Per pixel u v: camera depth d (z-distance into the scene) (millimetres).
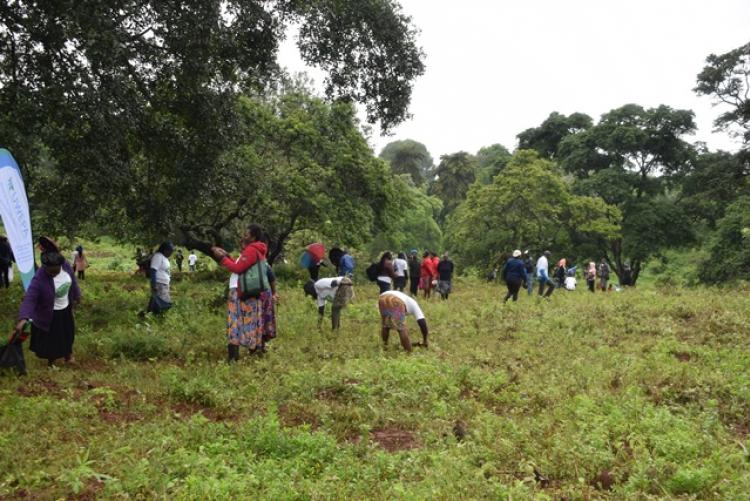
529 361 9094
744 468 4996
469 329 11867
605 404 6500
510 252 37469
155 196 13328
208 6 10461
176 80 11562
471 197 39000
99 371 8000
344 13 12906
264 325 9016
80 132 11148
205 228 23922
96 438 5234
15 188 7621
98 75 10367
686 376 7809
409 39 13555
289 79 27969
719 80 36969
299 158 25219
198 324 11133
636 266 42125
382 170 27375
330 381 7484
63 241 31141
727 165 38406
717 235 36375
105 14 9383
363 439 5672
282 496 4301
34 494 4234
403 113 14031
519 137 52906
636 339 10914
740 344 10117
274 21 12625
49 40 9820
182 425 5680
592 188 42125
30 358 8234
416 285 20234
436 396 7121
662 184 44219
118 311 12508
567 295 19875
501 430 5898
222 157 14180
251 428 5648
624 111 43906
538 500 4402
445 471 4793
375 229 33281
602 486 4887
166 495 4180
